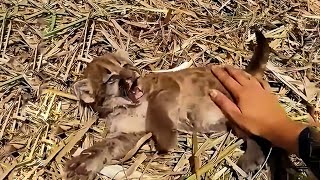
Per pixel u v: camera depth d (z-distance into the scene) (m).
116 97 0.57
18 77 0.60
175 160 0.55
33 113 0.58
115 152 0.54
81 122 0.58
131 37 0.65
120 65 0.58
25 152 0.55
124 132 0.57
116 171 0.54
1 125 0.57
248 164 0.54
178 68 0.63
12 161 0.54
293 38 0.68
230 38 0.66
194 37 0.65
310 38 0.67
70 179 0.53
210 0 0.71
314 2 0.72
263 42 0.58
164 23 0.67
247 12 0.69
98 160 0.53
